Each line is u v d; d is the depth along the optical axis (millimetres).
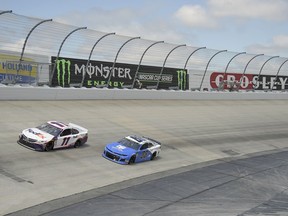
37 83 31562
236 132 32438
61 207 12039
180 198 14297
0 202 11984
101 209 12070
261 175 19625
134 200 13453
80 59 34000
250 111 43406
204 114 37469
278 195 16344
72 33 32062
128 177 16844
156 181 16516
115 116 30031
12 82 29875
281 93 53969
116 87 37688
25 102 28891
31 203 12227
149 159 20453
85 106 31438
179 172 18656
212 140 28094
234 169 20453
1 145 18656
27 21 28500
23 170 15672
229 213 12766
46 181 14773
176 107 38250
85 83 34875
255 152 26453
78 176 16031
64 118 26625
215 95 46250
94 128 25578
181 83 43875
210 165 20969
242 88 50469
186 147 24875
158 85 41594
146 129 27969
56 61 32000
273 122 39781
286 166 22359
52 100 31234
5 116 24250
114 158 19062
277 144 30562
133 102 36781
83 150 20203
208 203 13938
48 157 17953
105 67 36375
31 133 19047
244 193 16031
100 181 15773
